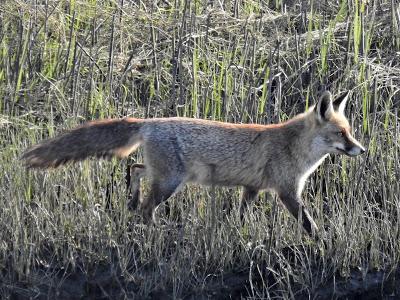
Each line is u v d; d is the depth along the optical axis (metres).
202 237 14.65
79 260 14.55
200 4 19.52
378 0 19.59
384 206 15.29
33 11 18.78
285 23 19.28
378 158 16.22
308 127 14.72
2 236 14.55
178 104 16.88
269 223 15.36
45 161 14.33
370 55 18.64
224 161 14.51
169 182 14.33
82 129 14.45
